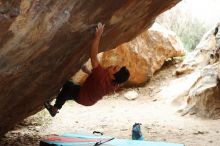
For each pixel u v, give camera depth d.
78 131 8.35
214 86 9.60
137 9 5.05
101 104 11.70
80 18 3.90
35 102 5.67
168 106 10.88
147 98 12.08
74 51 4.70
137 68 12.73
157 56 13.14
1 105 4.76
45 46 3.88
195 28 16.39
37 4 3.09
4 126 6.03
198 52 12.51
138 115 10.10
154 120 9.47
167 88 12.10
